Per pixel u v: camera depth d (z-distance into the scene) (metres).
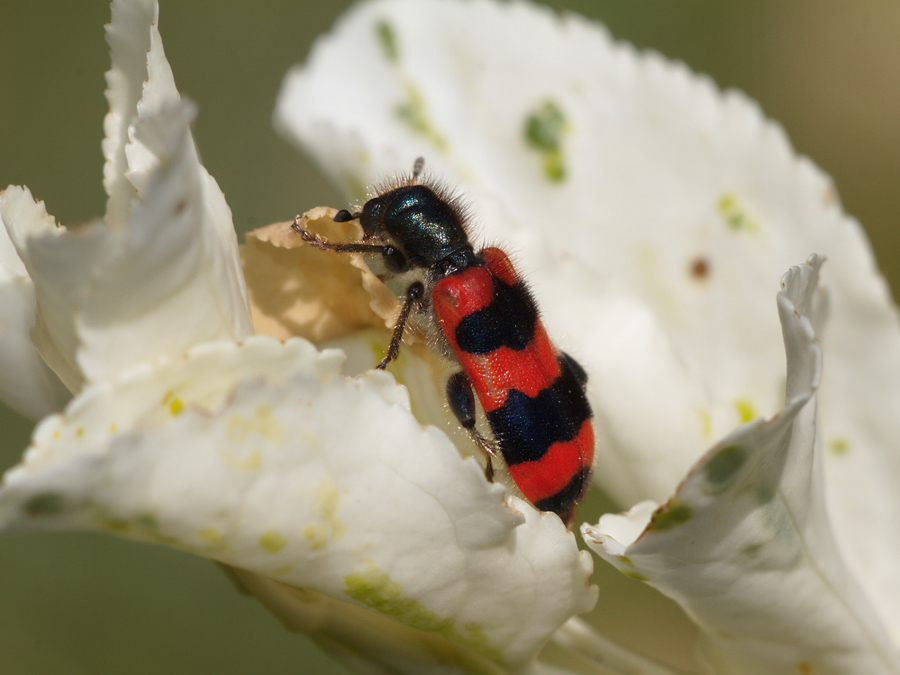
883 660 0.10
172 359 0.09
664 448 0.10
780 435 0.09
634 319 0.10
